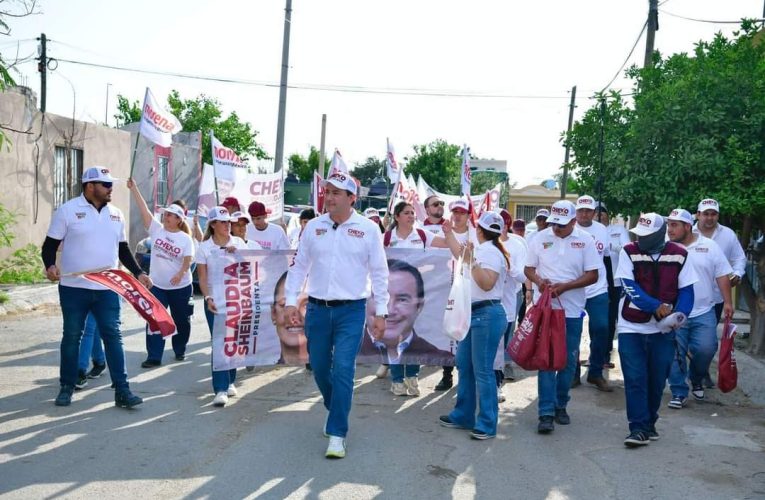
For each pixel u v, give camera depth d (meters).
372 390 7.82
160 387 7.53
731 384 6.98
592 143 10.16
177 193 25.94
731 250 8.16
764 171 8.77
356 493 4.83
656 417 6.18
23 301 12.39
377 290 5.73
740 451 5.91
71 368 6.68
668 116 8.89
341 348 5.60
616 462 5.59
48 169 16.28
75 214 6.51
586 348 10.28
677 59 10.27
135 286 6.56
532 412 7.04
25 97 15.33
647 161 9.34
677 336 7.31
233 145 40.38
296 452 5.62
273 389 7.64
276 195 12.01
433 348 7.55
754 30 9.73
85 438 5.79
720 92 8.83
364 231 5.70
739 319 12.36
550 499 4.82
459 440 6.06
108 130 18.83
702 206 8.09
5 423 6.13
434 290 7.59
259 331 7.25
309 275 5.80
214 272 7.14
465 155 7.73
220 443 5.79
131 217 22.73
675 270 5.94
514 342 6.33
